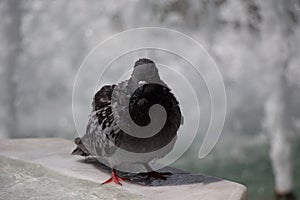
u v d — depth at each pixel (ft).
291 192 42.55
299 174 44.39
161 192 22.16
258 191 42.78
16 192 22.77
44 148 27.81
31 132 49.75
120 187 22.62
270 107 46.29
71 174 24.06
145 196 21.79
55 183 23.50
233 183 23.15
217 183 23.11
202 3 53.93
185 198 21.52
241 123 50.01
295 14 52.16
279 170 43.62
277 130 45.29
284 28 51.93
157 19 54.34
